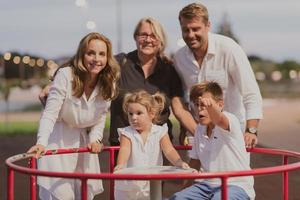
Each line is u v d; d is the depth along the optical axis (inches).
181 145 262.5
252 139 247.0
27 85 1705.2
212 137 226.5
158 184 230.5
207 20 257.6
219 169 222.8
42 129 232.4
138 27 267.6
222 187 183.8
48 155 244.4
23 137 780.0
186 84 273.1
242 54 261.4
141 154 239.9
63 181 246.4
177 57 272.8
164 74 272.4
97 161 254.1
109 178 182.4
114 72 241.0
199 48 259.9
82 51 235.9
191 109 271.9
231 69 261.4
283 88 2183.8
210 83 230.7
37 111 1358.3
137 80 269.6
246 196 217.5
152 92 268.4
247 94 258.8
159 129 244.8
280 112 1290.6
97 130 250.1
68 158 247.3
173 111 273.0
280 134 796.0
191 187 224.8
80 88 238.1
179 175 180.9
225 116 220.2
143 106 241.1
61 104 239.1
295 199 378.0
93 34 236.4
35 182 238.8
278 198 385.4
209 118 226.4
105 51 236.5
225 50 260.4
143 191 236.2
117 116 269.7
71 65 240.5
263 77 2289.6
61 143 247.0
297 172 467.8
